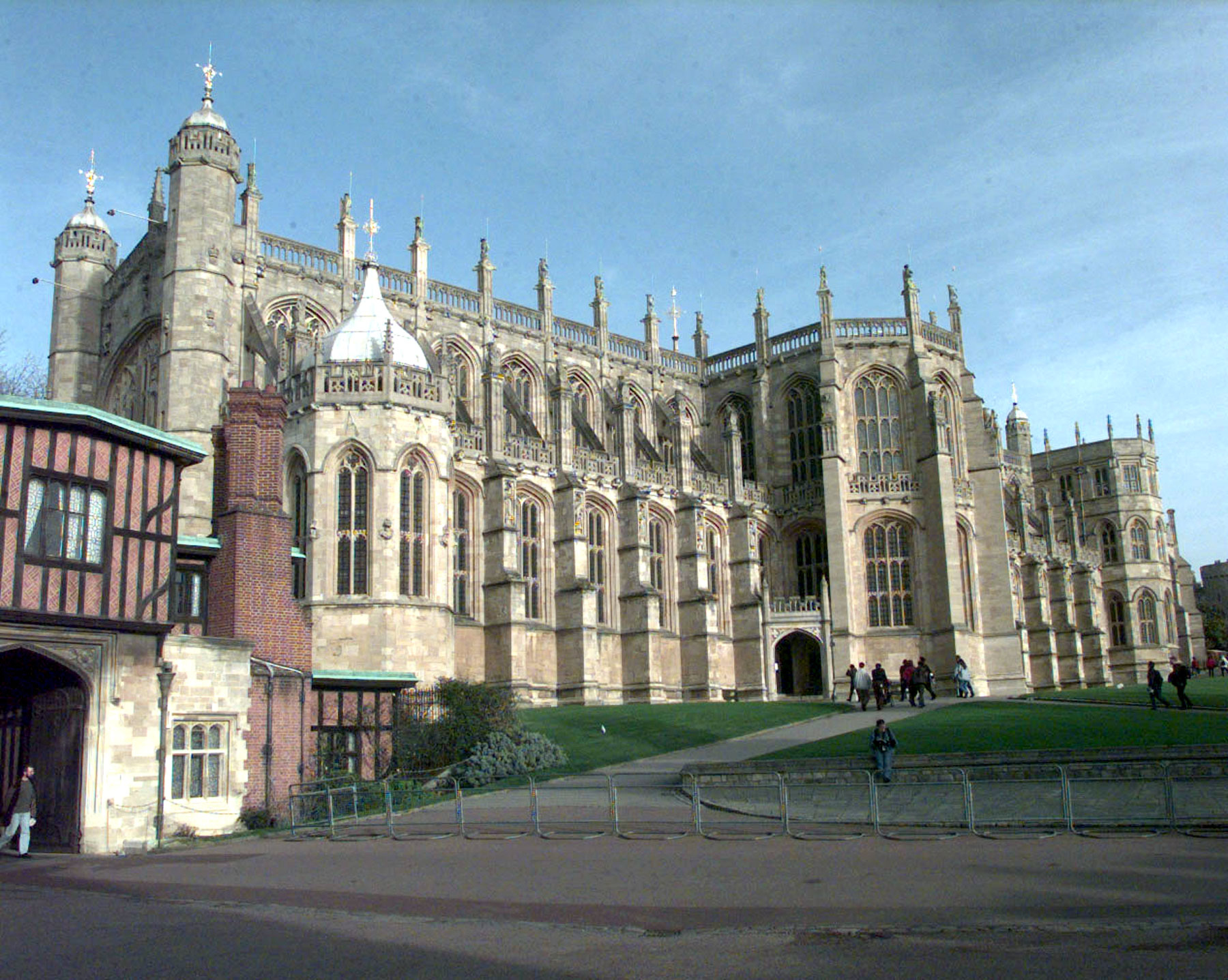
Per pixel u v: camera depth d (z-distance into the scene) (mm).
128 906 19453
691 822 28328
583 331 83438
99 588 29844
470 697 41625
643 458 80875
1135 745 33469
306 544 53312
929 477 77688
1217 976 12742
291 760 34969
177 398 57781
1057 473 124938
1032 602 94312
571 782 37438
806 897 18312
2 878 23844
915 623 77062
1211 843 22688
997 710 51688
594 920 16938
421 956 14867
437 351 68000
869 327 82375
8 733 32438
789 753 38344
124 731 29938
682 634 75250
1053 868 20156
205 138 60656
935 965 13695
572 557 67250
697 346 93438
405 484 54656
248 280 63031
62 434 29594
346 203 68875
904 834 25375
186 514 56219
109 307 70500
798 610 77188
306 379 54844
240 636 35312
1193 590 132875
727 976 13453
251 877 22484
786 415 85562
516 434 72250
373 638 52031
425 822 30844
